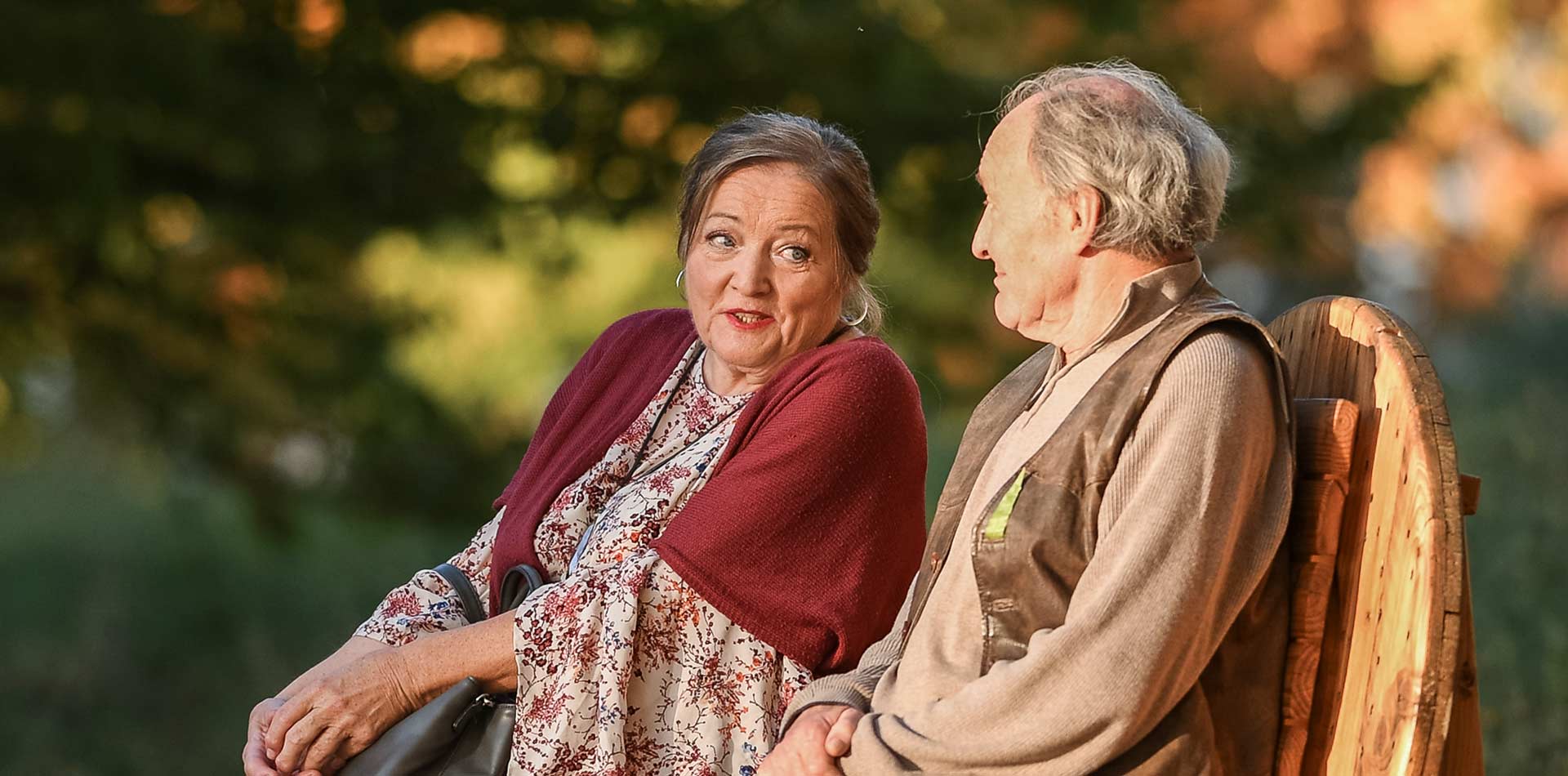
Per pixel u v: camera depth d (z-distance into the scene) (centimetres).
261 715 579
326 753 555
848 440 558
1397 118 1958
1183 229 459
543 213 1636
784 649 543
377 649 591
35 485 2780
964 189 1702
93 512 2597
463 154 1566
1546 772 711
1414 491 394
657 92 1586
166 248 1520
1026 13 1862
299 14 1498
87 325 1552
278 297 1603
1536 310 2206
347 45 1525
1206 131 466
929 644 471
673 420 605
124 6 1326
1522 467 1177
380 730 559
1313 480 439
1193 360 438
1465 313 3412
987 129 1683
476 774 546
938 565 496
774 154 571
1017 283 479
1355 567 428
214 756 1228
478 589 631
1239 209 1873
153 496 2541
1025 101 481
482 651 556
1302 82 3191
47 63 1288
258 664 1491
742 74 1593
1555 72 3647
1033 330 486
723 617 550
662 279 2591
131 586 1881
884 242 1972
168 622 1688
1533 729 743
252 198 1495
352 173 1514
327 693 557
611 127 1592
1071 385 466
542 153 1606
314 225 1522
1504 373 1912
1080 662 415
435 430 1803
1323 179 1942
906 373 582
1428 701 377
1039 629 445
